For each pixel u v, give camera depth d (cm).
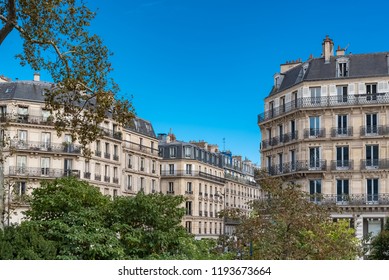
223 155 11181
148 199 2119
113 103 2264
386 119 5094
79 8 2197
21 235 1684
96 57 2255
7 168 6328
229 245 1905
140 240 2025
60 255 1809
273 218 1855
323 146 5266
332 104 5250
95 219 2042
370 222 5075
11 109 6450
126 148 7625
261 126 6003
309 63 5534
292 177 5444
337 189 5184
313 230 1798
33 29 2150
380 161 5062
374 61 5300
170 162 9512
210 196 10069
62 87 2277
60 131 2381
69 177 2359
